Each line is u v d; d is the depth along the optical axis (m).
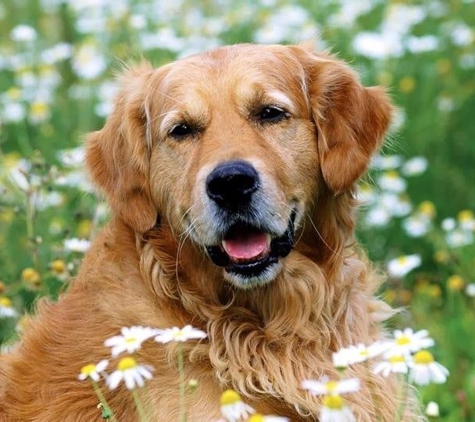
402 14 10.77
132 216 5.46
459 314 7.54
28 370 5.34
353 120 5.50
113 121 5.77
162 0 11.52
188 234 5.22
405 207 8.49
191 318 5.32
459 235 8.08
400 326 7.43
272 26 10.58
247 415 4.80
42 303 5.71
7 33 12.23
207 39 10.70
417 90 10.52
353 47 10.24
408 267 7.30
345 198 5.52
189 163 5.26
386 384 5.29
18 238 8.02
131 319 5.24
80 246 6.61
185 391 5.03
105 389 5.10
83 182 7.59
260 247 5.12
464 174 9.74
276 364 5.24
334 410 3.85
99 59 9.90
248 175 5.00
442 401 6.55
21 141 9.59
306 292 5.33
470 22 11.70
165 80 5.51
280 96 5.33
